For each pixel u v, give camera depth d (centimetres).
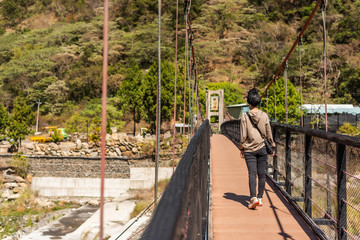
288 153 511
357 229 259
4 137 4128
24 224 1827
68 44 10031
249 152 446
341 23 8038
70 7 12494
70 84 7781
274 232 369
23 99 3725
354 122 3725
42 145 2648
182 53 8144
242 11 10369
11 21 13400
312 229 368
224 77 8288
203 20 10175
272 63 7812
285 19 9669
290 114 3378
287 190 509
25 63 8369
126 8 10831
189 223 143
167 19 9669
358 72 6450
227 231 375
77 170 2484
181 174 124
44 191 2416
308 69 6744
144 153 2422
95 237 1310
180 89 3412
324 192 345
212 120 4303
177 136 2431
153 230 69
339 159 285
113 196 2316
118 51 8919
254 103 445
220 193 566
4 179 2430
